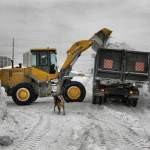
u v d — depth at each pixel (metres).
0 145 7.02
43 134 8.21
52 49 15.53
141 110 13.15
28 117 10.51
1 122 7.91
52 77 15.48
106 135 8.15
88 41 16.09
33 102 15.95
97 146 6.98
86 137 7.89
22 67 16.00
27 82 15.47
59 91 14.85
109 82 13.73
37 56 15.46
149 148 6.91
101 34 15.74
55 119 10.43
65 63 16.31
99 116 11.16
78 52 16.19
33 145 7.11
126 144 7.24
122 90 13.93
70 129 8.84
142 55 13.60
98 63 13.73
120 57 13.69
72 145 7.11
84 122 9.91
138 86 13.79
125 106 14.30
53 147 6.95
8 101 16.73
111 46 14.96
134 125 9.62
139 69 13.65
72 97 15.13
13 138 7.53
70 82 15.36
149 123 10.07
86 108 13.23
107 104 14.77
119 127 9.23
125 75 13.73
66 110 12.69
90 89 25.19
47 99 17.69
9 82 15.67
